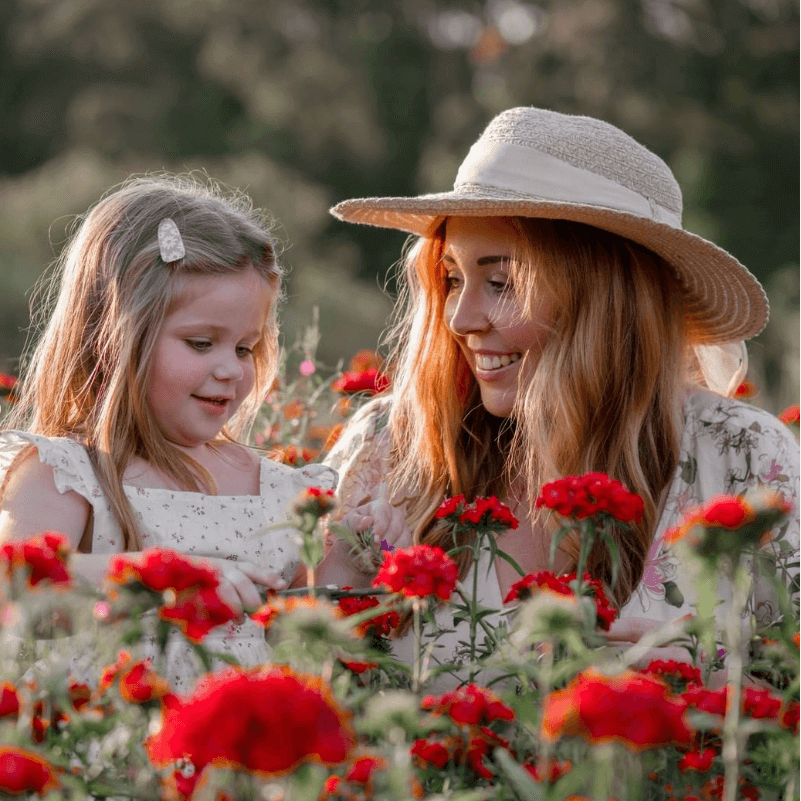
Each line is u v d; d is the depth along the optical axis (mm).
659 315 2742
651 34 23250
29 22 27000
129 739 1567
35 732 1653
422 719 1582
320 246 23312
